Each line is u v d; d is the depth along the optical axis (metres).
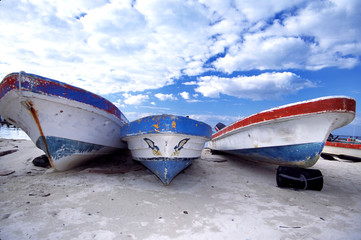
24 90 3.81
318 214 3.09
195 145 4.58
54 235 2.28
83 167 5.70
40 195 3.46
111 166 5.97
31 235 2.26
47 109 4.14
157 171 4.35
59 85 4.12
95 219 2.70
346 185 4.81
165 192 3.96
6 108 4.54
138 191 3.92
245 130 5.54
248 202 3.56
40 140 4.57
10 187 3.86
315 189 4.27
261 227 2.64
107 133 5.47
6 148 8.30
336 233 2.52
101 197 3.50
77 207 3.05
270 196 3.90
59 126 4.41
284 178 4.37
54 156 4.70
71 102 4.24
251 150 5.60
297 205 3.45
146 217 2.83
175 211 3.07
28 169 5.42
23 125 4.89
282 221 2.83
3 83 4.13
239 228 2.60
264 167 6.54
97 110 4.76
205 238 2.34
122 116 6.12
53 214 2.78
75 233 2.34
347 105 3.84
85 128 4.80
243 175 5.52
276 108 4.45
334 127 4.21
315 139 4.23
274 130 4.70
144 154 4.48
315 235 2.47
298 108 4.11
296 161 4.73
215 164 6.73
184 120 4.02
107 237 2.29
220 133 7.19
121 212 2.95
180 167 4.41
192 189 4.23
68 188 3.89
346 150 9.34
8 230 2.34
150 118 4.01
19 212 2.79
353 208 3.37
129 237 2.31
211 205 3.38
